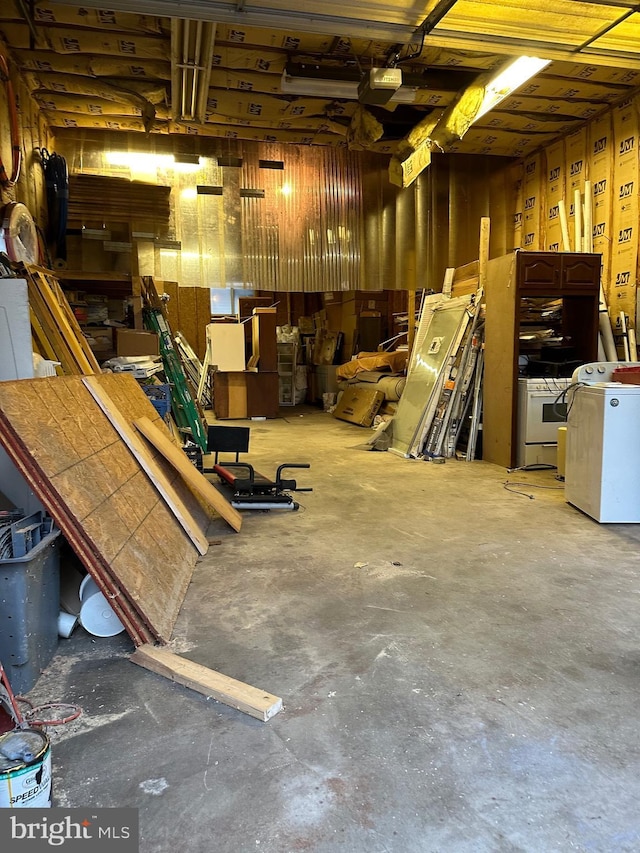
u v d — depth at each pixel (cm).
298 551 313
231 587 264
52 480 191
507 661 201
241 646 211
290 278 718
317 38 457
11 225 354
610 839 127
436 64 503
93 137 650
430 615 236
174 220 680
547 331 584
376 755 154
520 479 486
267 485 404
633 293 561
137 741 160
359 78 507
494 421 550
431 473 512
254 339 962
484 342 567
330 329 1160
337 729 165
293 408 1121
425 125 600
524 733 163
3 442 184
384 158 725
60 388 243
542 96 558
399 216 732
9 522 200
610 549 314
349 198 724
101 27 442
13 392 196
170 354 632
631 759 153
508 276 516
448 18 361
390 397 785
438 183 729
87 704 176
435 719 169
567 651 208
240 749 157
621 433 352
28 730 132
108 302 629
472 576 277
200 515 357
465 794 141
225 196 692
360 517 376
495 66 498
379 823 132
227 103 573
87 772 147
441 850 125
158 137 664
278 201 707
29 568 180
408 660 202
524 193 726
